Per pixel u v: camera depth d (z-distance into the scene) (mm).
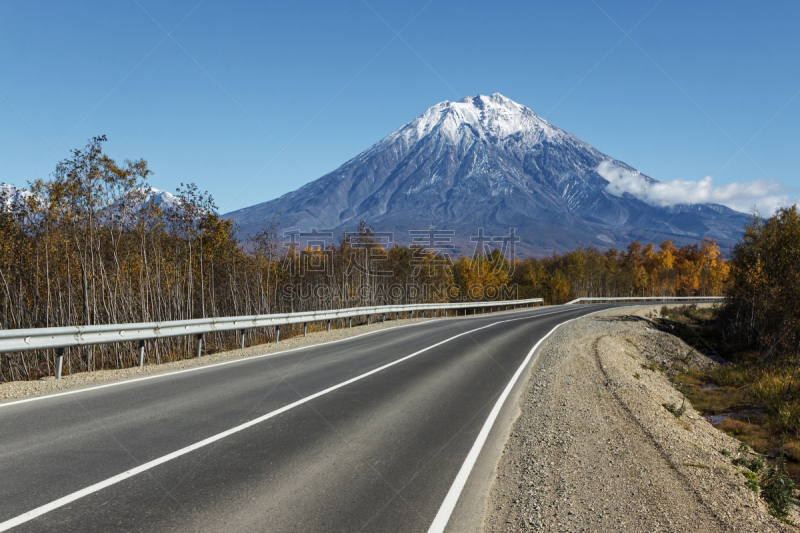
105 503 4090
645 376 17906
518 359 14602
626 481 5566
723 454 9297
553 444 6742
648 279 98188
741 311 33625
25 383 8867
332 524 3996
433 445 6266
